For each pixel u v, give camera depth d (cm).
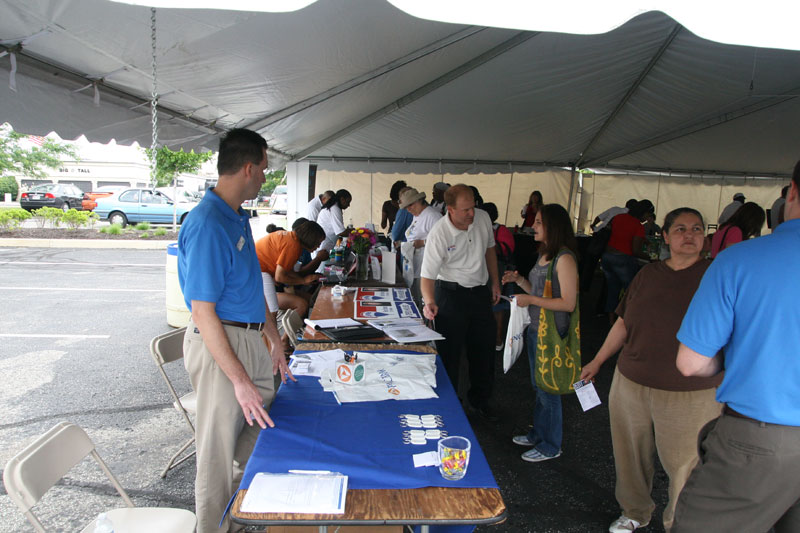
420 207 527
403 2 85
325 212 686
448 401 198
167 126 409
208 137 494
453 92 699
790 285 132
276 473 143
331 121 710
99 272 957
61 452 172
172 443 324
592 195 1201
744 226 381
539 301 270
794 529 142
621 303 243
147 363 470
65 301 718
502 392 430
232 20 257
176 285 582
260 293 215
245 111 486
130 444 322
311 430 171
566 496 278
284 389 206
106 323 606
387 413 185
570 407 404
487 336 353
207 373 199
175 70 318
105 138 333
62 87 277
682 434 207
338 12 317
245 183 201
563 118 820
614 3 86
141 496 267
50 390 405
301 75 426
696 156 1071
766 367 135
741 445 139
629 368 221
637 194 1204
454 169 1059
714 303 144
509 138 926
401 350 259
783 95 695
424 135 899
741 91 691
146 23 239
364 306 363
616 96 741
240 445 221
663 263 217
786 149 980
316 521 124
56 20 217
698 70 632
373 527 154
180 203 1869
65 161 2875
